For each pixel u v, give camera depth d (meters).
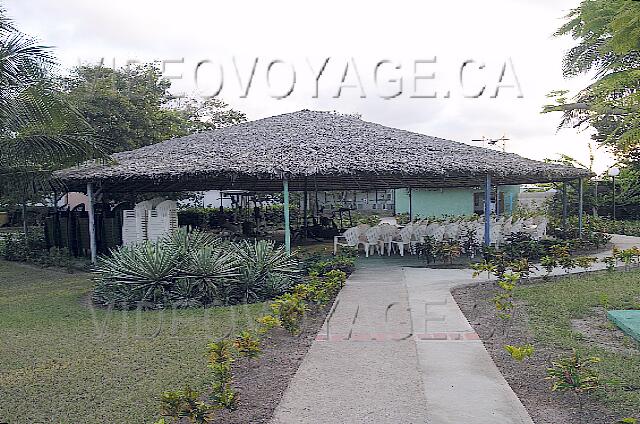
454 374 5.81
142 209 15.02
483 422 4.64
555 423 4.60
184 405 4.56
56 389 5.71
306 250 18.00
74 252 17.34
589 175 17.48
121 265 10.44
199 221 24.17
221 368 5.14
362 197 33.66
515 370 5.92
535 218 18.08
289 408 5.01
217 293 9.92
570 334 7.25
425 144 16.75
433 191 30.88
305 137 15.75
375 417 4.79
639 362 6.07
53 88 12.86
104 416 5.02
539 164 17.16
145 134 24.48
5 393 5.64
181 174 13.32
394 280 11.67
